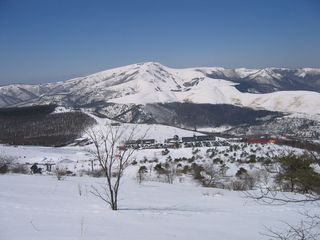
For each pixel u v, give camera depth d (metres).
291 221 11.49
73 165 67.38
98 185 21.28
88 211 11.46
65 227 8.60
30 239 7.33
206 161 66.62
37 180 22.19
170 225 10.05
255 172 30.50
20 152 98.62
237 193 21.91
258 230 10.01
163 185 26.28
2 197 13.34
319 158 6.01
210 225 10.51
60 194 15.78
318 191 6.07
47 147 130.38
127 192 19.22
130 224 9.70
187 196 19.06
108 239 7.70
